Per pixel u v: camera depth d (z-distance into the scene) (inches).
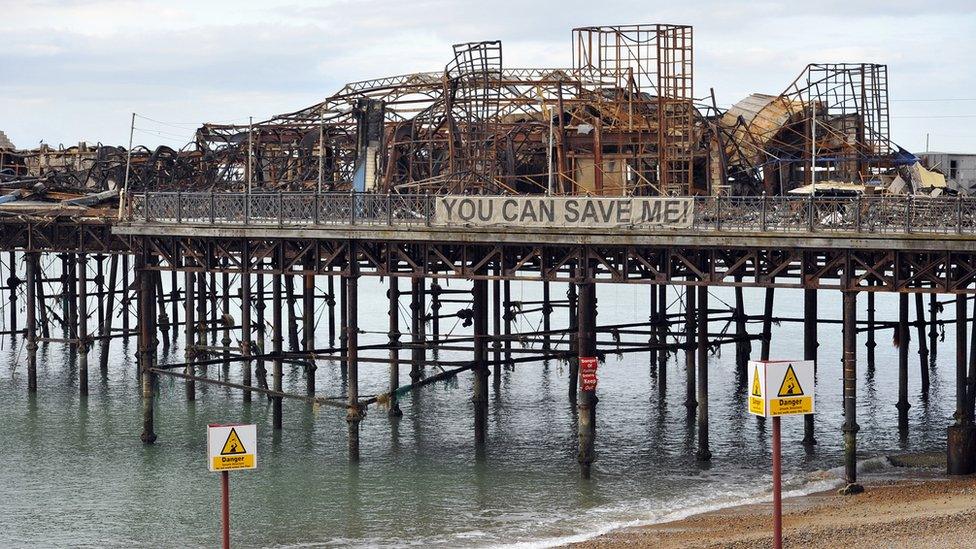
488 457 2161.7
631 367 3176.7
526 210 1892.2
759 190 2608.3
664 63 2454.5
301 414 2564.0
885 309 4869.6
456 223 1937.7
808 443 2199.8
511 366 3129.9
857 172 2561.5
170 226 2186.3
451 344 3582.7
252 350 2728.8
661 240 1808.6
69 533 1761.8
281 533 1739.7
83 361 2746.1
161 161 3024.1
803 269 1769.2
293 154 2940.5
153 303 2301.9
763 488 1893.5
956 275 1775.3
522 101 2568.9
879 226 1715.1
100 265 3262.8
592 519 1743.4
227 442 1162.0
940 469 1952.5
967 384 1964.8
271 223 2113.7
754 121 2699.3
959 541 1406.3
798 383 1143.0
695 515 1732.3
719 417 2490.2
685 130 2522.1
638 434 2336.4
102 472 2096.5
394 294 2532.0
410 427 2428.6
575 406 2640.3
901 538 1440.7
